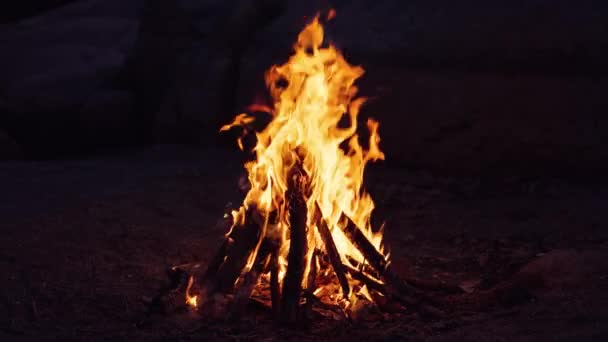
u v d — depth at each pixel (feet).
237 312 15.85
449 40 23.35
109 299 16.65
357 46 24.27
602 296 15.46
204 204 21.06
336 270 15.96
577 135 22.02
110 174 23.12
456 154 23.07
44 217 19.44
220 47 27.12
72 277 17.30
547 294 15.87
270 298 16.46
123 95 29.22
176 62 28.40
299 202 16.10
